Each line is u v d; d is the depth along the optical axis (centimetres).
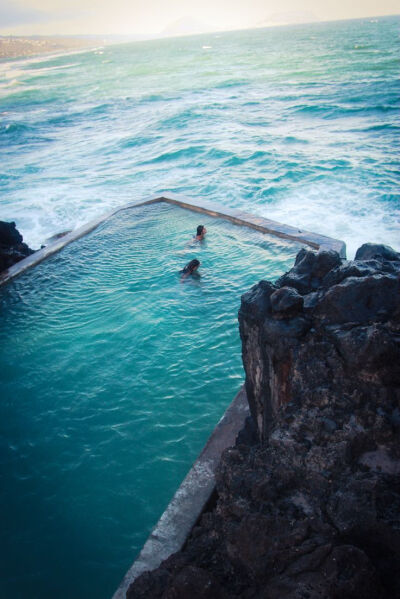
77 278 1051
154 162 2300
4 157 2761
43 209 1778
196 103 3844
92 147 2808
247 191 1736
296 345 376
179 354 756
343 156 2033
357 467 311
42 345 816
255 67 6544
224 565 315
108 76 7956
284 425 359
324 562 261
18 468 568
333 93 3691
